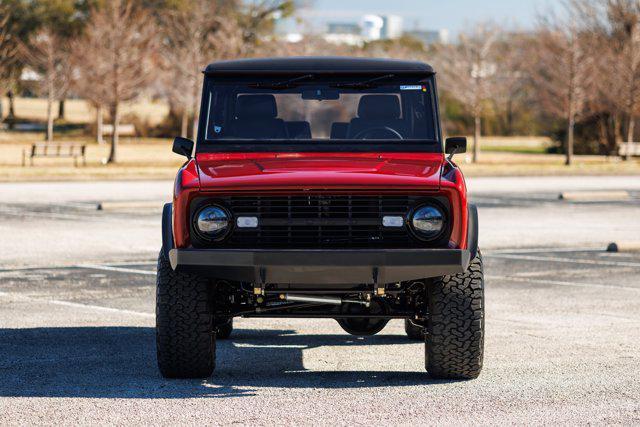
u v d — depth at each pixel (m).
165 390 8.31
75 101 141.00
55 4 89.75
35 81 89.56
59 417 7.40
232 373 9.09
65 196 31.75
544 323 11.80
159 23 82.88
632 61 57.47
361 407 7.70
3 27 87.62
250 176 8.11
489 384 8.55
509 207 28.72
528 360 9.63
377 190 7.93
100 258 17.70
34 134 95.00
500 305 13.13
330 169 8.35
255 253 7.76
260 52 73.56
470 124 101.56
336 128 9.36
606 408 7.68
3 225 23.06
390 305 8.93
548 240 20.80
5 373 9.01
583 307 12.97
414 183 7.94
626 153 59.31
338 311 8.93
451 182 8.02
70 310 12.63
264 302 8.67
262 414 7.48
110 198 30.94
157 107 117.69
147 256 17.98
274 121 9.35
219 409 7.64
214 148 9.20
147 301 13.37
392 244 7.99
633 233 22.17
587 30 60.06
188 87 74.94
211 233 7.95
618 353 9.99
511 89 95.56
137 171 44.09
